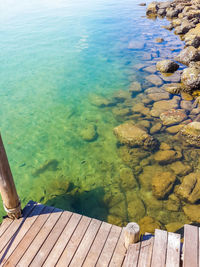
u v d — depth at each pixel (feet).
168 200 22.48
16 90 45.75
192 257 12.34
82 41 72.59
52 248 14.84
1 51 66.03
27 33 81.30
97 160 28.07
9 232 15.81
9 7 130.21
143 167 26.35
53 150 30.30
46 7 127.03
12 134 33.65
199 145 28.76
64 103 40.81
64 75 51.57
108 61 57.98
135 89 43.60
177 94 41.04
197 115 34.35
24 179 26.21
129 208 21.98
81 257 14.30
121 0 146.00
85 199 23.08
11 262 14.08
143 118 34.91
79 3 137.80
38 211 17.31
